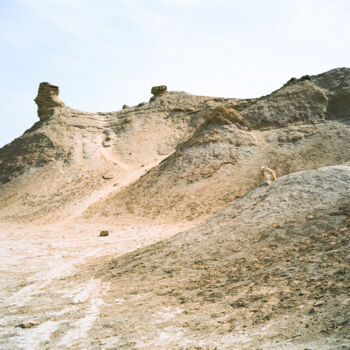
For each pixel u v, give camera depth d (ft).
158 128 261.03
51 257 81.61
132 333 28.50
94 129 266.57
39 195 208.03
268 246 48.75
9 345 27.45
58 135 251.19
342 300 27.12
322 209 52.54
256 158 159.22
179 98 288.10
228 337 25.03
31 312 37.68
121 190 182.91
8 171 239.91
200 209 134.72
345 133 163.02
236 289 37.50
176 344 25.03
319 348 19.90
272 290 34.42
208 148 170.60
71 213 171.12
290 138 167.22
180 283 44.11
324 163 148.36
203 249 54.60
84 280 54.03
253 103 204.95
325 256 39.52
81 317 34.24
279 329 24.73
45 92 282.77
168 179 163.53
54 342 27.84
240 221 59.11
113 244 97.09
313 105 184.44
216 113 185.88
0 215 192.95
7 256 83.15
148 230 119.14
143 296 40.78
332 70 203.10
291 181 63.82
